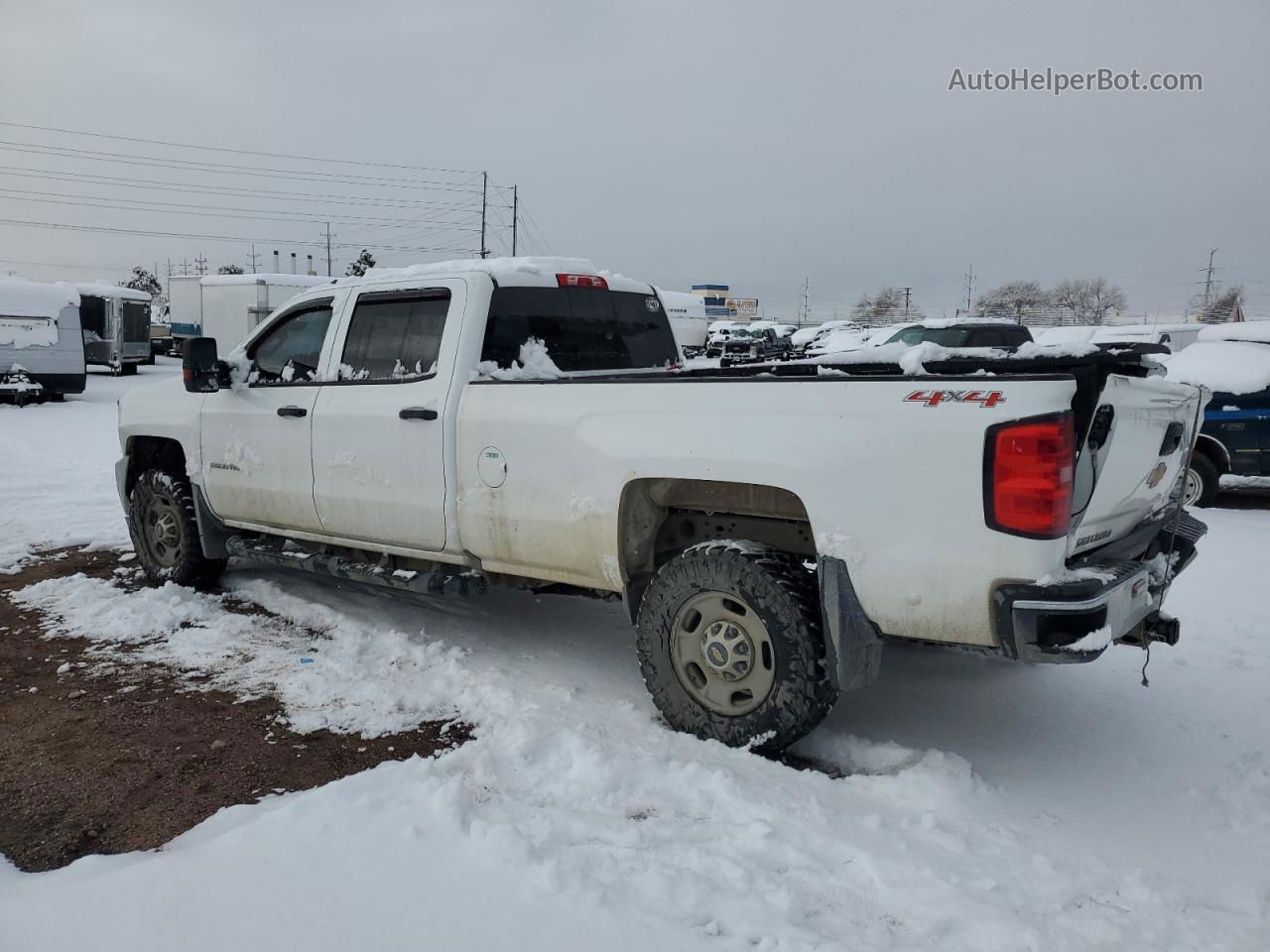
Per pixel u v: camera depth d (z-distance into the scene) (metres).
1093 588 2.93
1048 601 2.87
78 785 3.33
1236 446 8.88
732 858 2.77
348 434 4.66
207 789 3.30
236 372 5.31
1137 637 3.78
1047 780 3.40
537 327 4.66
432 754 3.58
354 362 4.83
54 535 7.45
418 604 5.52
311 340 5.12
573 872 2.59
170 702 4.09
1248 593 5.80
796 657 3.30
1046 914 2.56
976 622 3.00
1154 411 3.49
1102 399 3.05
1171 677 4.41
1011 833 2.99
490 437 4.09
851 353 3.73
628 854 2.74
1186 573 6.30
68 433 14.67
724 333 42.78
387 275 4.89
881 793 3.22
